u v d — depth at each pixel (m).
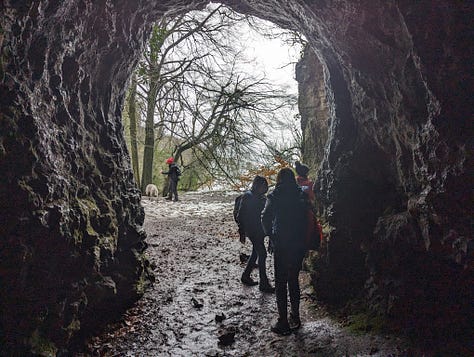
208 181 20.28
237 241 8.22
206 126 17.58
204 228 9.66
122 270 4.54
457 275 3.12
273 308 4.69
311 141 9.84
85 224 3.50
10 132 2.54
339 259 4.62
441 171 2.84
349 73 4.40
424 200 3.02
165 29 16.62
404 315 3.55
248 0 5.45
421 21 2.63
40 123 2.90
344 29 3.86
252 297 5.06
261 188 5.33
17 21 2.49
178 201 15.18
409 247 3.54
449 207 2.79
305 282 5.37
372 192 4.52
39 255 2.81
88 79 4.11
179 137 18.09
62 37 3.21
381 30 3.32
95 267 3.66
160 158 23.06
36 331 2.80
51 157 3.04
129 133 19.22
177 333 4.09
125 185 5.08
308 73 9.98
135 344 3.85
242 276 5.57
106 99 4.81
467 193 2.64
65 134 3.45
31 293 2.74
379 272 4.01
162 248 7.56
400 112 3.40
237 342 3.91
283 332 3.97
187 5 5.63
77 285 3.31
